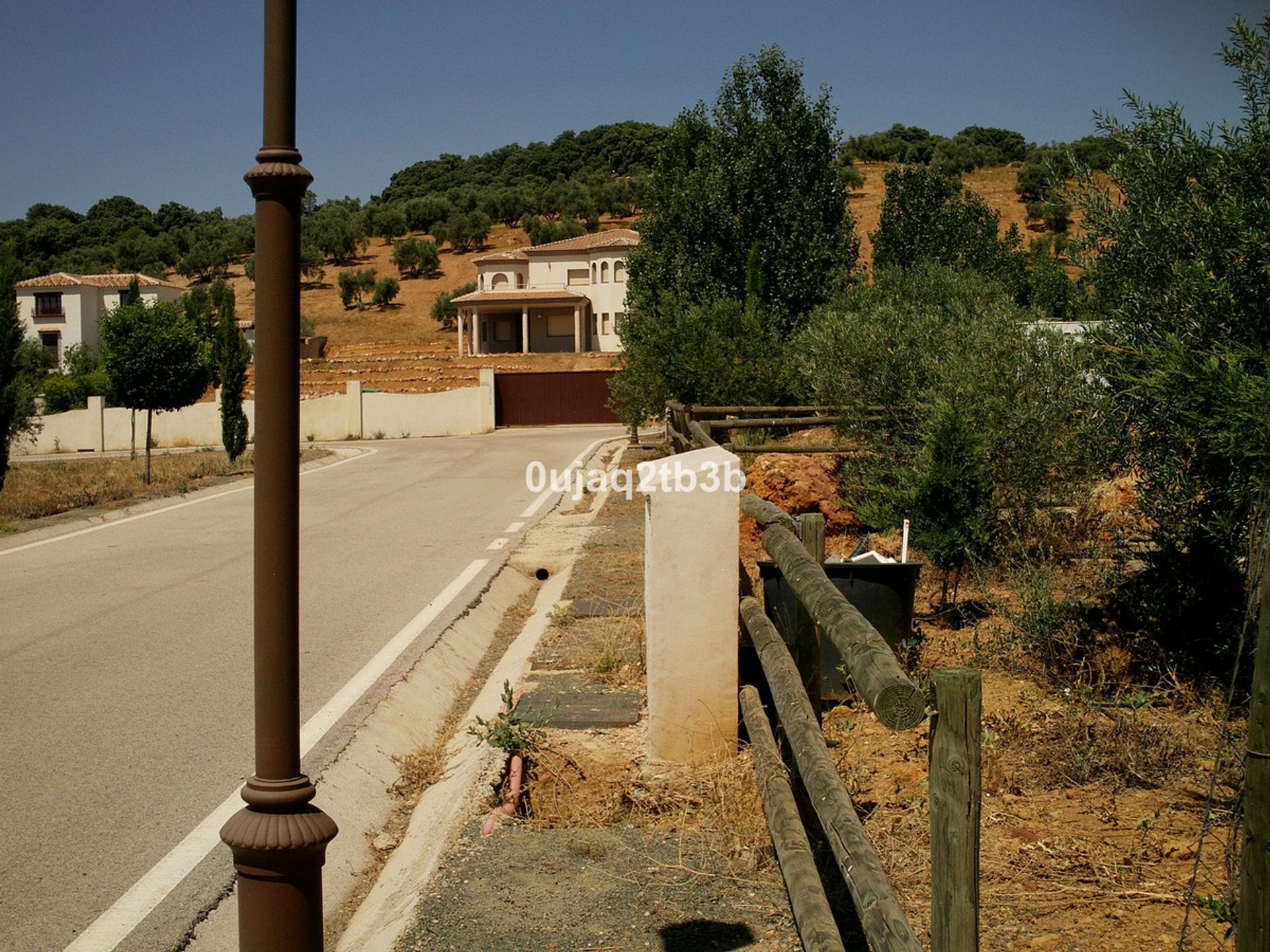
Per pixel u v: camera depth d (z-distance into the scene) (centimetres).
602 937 353
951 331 988
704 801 453
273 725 267
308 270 9081
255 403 262
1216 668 559
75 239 12000
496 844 430
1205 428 481
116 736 602
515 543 1286
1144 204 560
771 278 2223
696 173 2300
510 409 4191
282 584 265
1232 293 509
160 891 416
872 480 988
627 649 706
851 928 342
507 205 10388
